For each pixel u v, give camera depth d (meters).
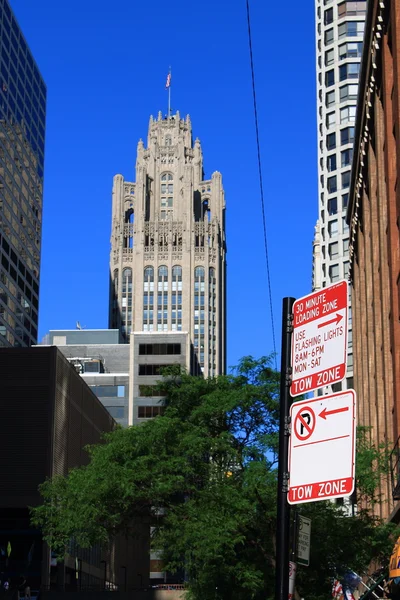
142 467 39.78
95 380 152.88
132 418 150.25
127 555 125.19
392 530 35.19
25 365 89.62
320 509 34.25
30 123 173.50
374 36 49.03
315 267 122.62
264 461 36.66
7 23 160.00
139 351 153.62
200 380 42.78
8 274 152.75
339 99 109.19
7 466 86.69
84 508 40.25
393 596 35.88
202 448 38.78
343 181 107.62
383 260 51.62
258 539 35.25
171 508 40.03
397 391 43.81
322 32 112.00
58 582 84.94
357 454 36.16
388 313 51.00
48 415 88.06
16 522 85.38
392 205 45.31
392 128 45.84
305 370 8.12
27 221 167.75
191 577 37.56
